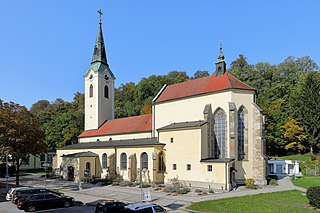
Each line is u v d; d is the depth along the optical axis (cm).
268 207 2741
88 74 7081
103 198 3625
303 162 6981
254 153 4466
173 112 5094
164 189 3981
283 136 7700
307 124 7531
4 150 4156
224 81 4634
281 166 6481
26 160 5000
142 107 10500
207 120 4434
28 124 4478
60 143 8444
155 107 5397
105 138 6312
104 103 6956
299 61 12088
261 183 4366
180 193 3684
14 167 7012
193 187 4141
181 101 5000
